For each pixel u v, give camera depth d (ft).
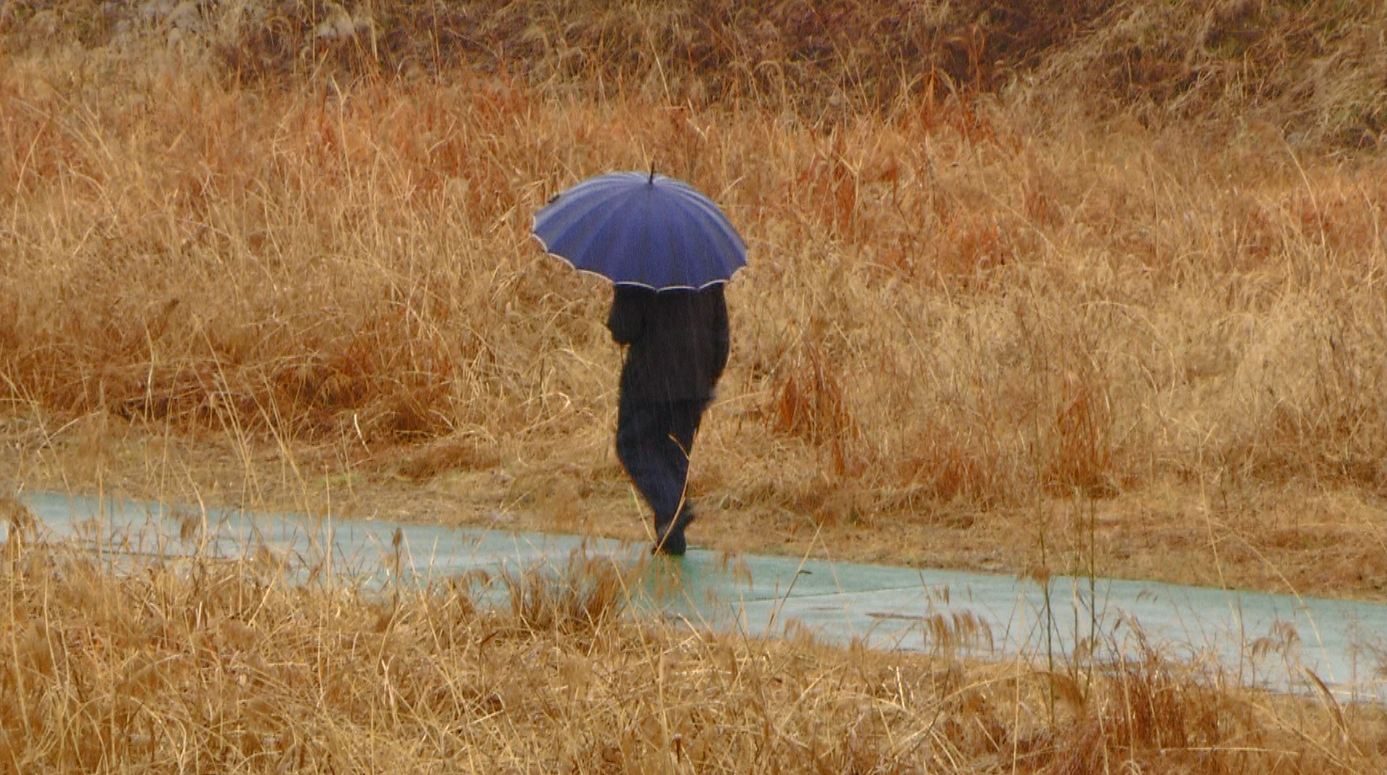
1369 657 66.69
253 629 59.93
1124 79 244.42
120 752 51.31
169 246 138.62
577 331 130.62
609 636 62.69
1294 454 101.65
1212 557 86.38
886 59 248.32
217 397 117.08
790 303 128.36
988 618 74.08
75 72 201.36
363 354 122.31
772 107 219.82
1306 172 198.08
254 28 248.32
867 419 108.37
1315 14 249.96
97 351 123.03
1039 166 174.19
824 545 84.79
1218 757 52.06
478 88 187.11
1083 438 101.30
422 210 141.49
